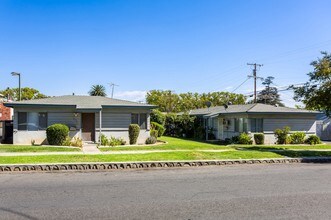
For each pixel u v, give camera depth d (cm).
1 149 1641
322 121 3431
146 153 1551
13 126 2102
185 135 3434
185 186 913
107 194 804
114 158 1380
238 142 2569
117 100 2539
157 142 2455
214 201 741
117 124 2305
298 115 2742
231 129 2931
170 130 3547
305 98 1867
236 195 803
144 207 686
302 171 1227
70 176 1084
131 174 1134
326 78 1772
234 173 1168
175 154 1520
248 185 934
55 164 1231
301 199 766
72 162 1278
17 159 1299
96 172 1181
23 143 2102
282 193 830
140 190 855
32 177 1058
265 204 718
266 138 2653
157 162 1332
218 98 5984
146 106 2341
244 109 2802
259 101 5809
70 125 2197
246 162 1459
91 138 2284
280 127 2705
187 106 6166
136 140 2280
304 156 1636
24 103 2092
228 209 676
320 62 1772
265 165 1415
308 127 2772
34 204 701
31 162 1255
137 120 2355
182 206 696
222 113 2981
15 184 929
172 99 6347
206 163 1396
